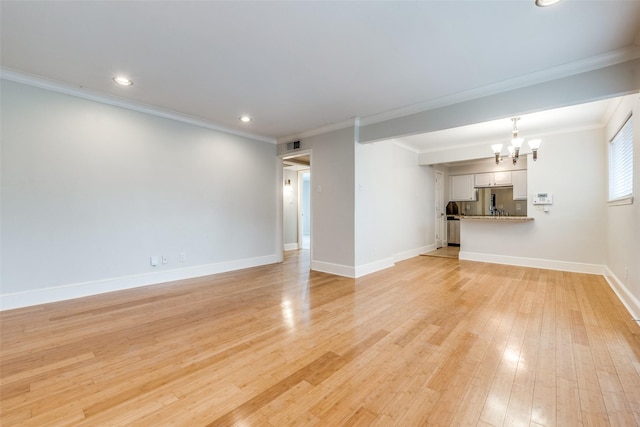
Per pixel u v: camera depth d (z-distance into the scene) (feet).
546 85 9.21
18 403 5.06
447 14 6.49
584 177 14.99
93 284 11.27
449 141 18.40
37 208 10.03
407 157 20.15
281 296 11.25
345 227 14.61
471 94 10.62
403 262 18.45
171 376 5.93
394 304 10.30
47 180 10.23
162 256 13.23
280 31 7.19
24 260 9.80
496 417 4.74
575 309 9.69
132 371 6.10
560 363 6.36
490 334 7.84
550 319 8.84
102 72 9.43
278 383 5.70
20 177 9.71
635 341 7.36
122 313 9.37
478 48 7.89
